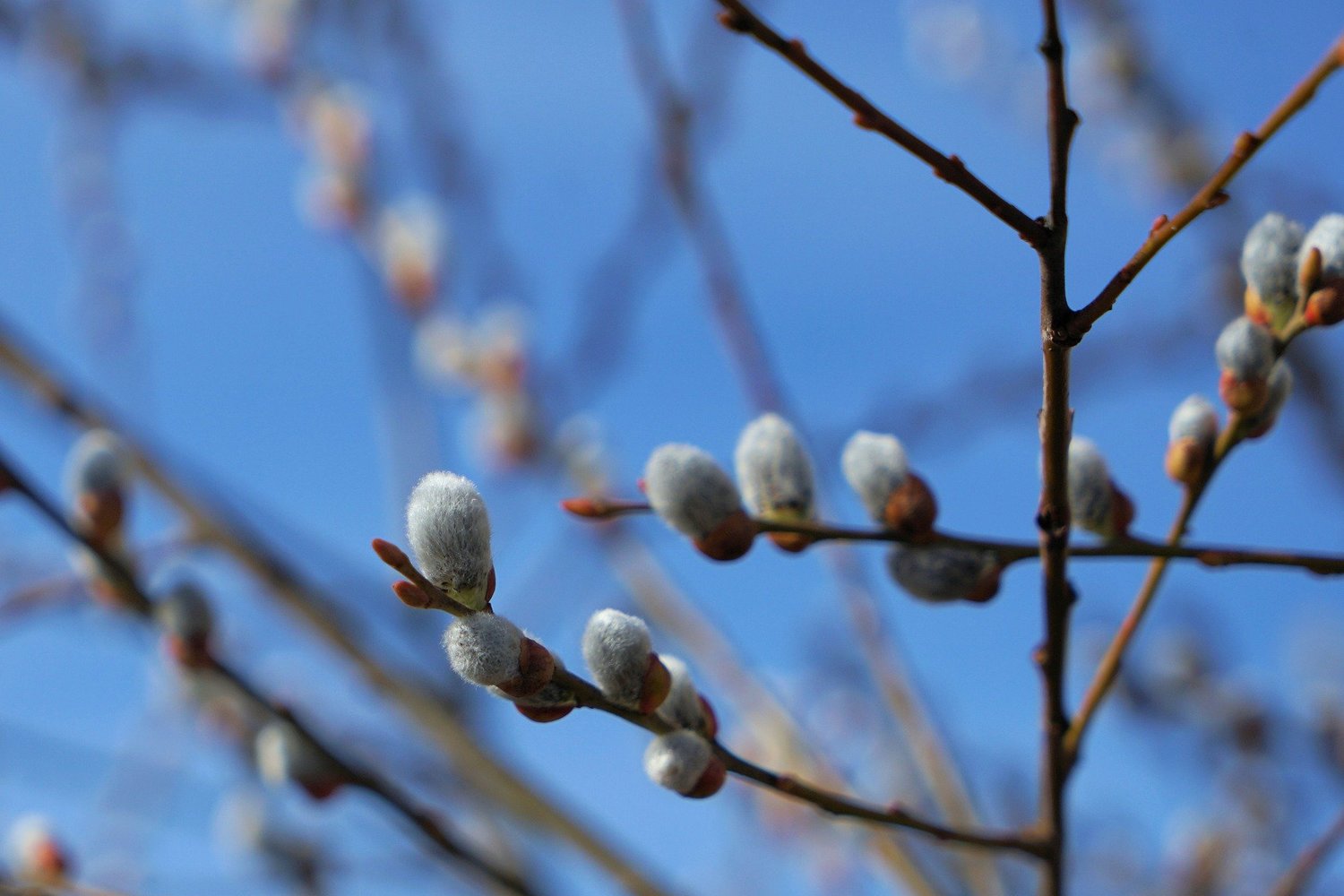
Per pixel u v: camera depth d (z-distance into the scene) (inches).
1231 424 22.3
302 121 35.8
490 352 33.1
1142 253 20.6
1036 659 22.3
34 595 25.7
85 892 24.2
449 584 20.3
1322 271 22.0
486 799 27.4
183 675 25.0
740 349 27.2
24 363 27.9
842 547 28.1
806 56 20.4
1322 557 22.2
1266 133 20.4
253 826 27.9
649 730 21.0
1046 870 22.5
